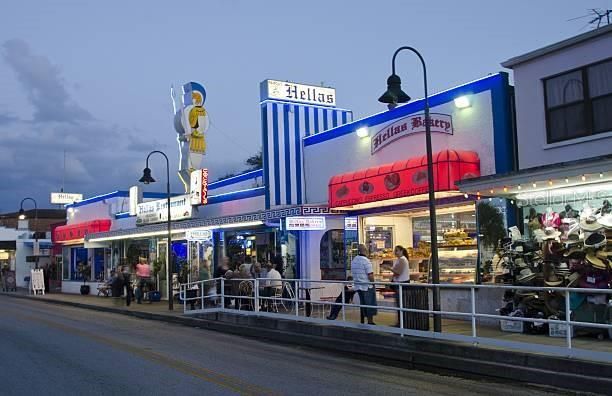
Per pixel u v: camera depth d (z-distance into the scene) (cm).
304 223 1942
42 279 3891
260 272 2033
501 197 1459
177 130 2969
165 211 2917
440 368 1120
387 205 1858
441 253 1661
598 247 1207
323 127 2439
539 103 1426
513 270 1364
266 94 2333
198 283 2270
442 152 1532
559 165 1188
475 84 1588
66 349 1357
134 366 1131
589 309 1189
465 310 1560
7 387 947
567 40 1356
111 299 3153
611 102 1296
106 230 3584
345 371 1111
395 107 1855
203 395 885
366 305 1319
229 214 2656
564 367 955
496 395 904
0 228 5584
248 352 1337
